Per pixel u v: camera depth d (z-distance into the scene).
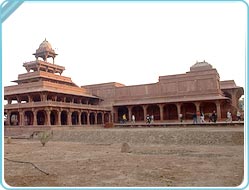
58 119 51.56
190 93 60.72
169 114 64.12
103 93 72.38
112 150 23.64
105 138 33.81
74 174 13.19
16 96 56.72
